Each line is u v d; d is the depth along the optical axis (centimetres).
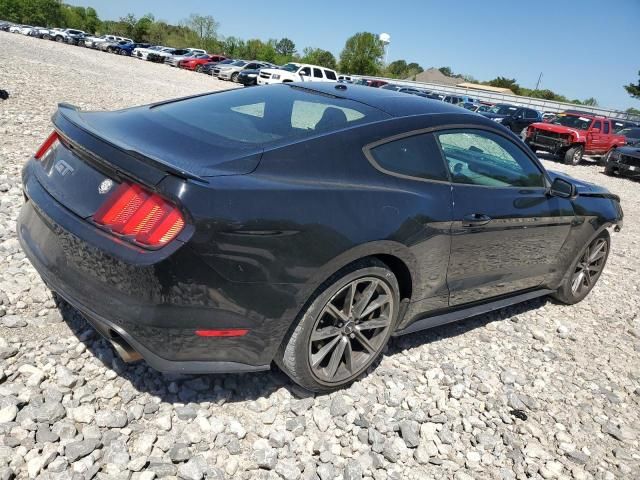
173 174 208
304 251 231
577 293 470
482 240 328
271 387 274
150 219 209
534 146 1852
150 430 234
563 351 388
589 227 434
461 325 396
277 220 222
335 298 261
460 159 322
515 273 380
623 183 1523
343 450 247
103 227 218
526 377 343
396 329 308
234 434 240
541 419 302
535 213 369
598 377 361
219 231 209
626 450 289
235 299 220
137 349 218
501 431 284
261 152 241
